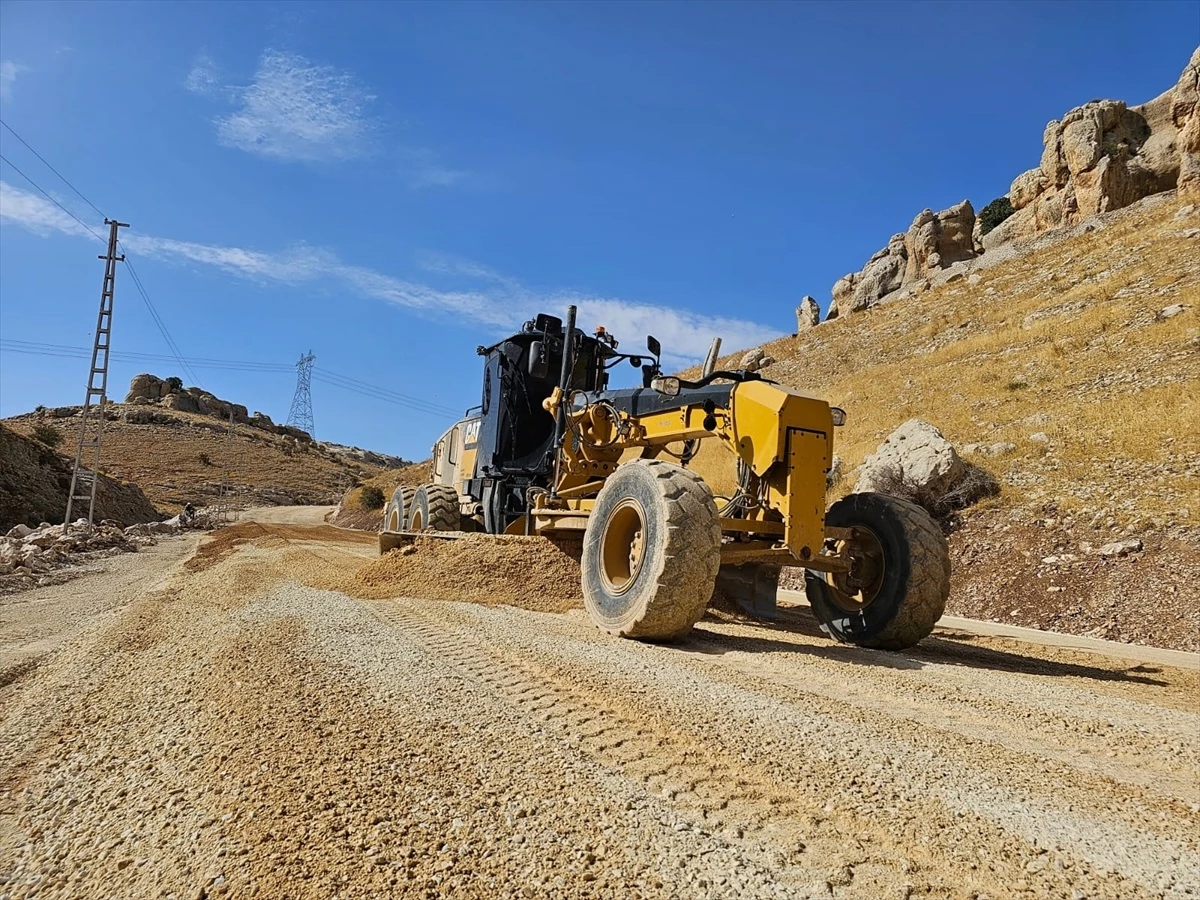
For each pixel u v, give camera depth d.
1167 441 15.20
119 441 101.00
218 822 2.32
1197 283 24.62
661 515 5.31
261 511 74.88
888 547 6.09
